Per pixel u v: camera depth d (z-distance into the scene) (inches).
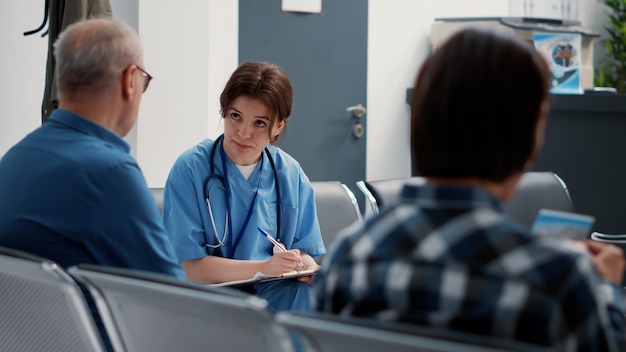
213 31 181.9
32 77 157.5
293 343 46.8
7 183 67.4
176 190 96.5
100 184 65.1
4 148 155.1
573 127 168.4
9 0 153.9
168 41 167.2
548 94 43.3
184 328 52.1
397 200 44.1
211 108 180.4
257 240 97.8
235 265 93.1
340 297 43.0
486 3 231.5
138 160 166.9
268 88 94.6
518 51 42.0
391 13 217.5
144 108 166.1
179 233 95.1
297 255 91.3
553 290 38.1
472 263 39.3
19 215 65.8
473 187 41.4
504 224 40.1
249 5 192.4
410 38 221.5
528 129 41.9
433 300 39.6
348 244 44.1
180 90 168.7
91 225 64.9
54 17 129.3
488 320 38.4
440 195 41.7
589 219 46.6
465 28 43.4
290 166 102.0
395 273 40.8
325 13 205.0
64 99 69.4
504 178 42.2
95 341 57.7
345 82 209.9
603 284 45.6
